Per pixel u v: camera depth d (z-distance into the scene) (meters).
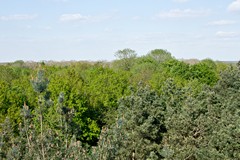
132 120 31.69
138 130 31.09
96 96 57.69
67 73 66.69
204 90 41.53
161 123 33.69
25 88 57.88
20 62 130.00
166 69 91.94
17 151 11.93
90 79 72.69
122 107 34.69
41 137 11.75
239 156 26.67
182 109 34.81
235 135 27.44
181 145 31.91
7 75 79.81
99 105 56.06
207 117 33.16
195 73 88.81
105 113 53.06
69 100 49.25
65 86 49.75
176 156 29.95
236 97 34.81
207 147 30.47
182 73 88.62
